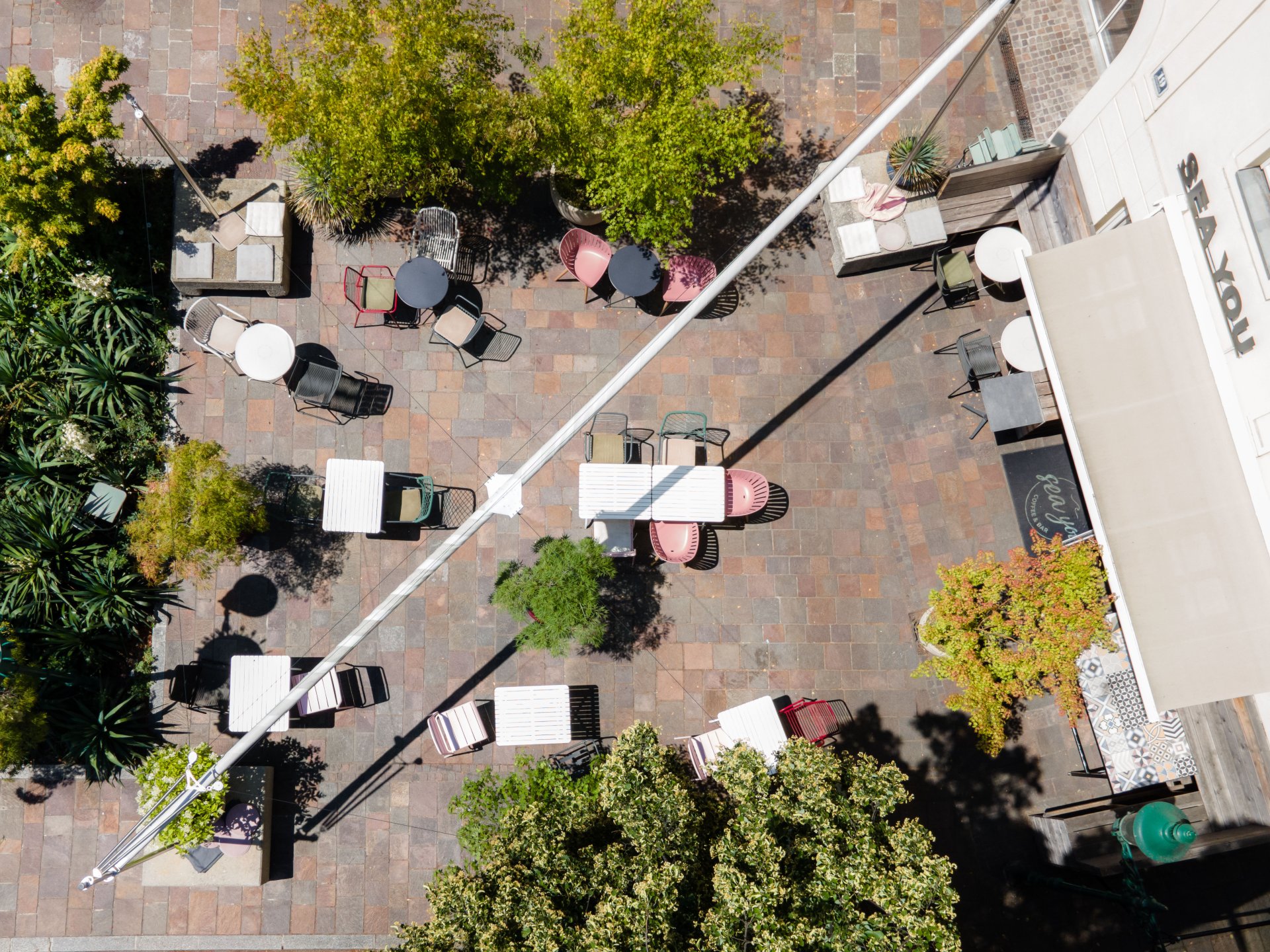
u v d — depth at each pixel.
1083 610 11.70
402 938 10.61
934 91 15.27
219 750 13.52
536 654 13.99
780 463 14.63
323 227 14.38
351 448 14.21
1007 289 14.91
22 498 13.53
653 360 14.66
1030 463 14.49
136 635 13.53
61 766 13.34
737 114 12.91
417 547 14.07
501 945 9.12
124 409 13.80
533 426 14.48
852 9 15.33
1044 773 13.98
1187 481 11.93
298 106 11.61
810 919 9.34
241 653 13.75
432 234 13.88
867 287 14.97
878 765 13.99
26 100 12.11
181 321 14.27
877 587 14.42
